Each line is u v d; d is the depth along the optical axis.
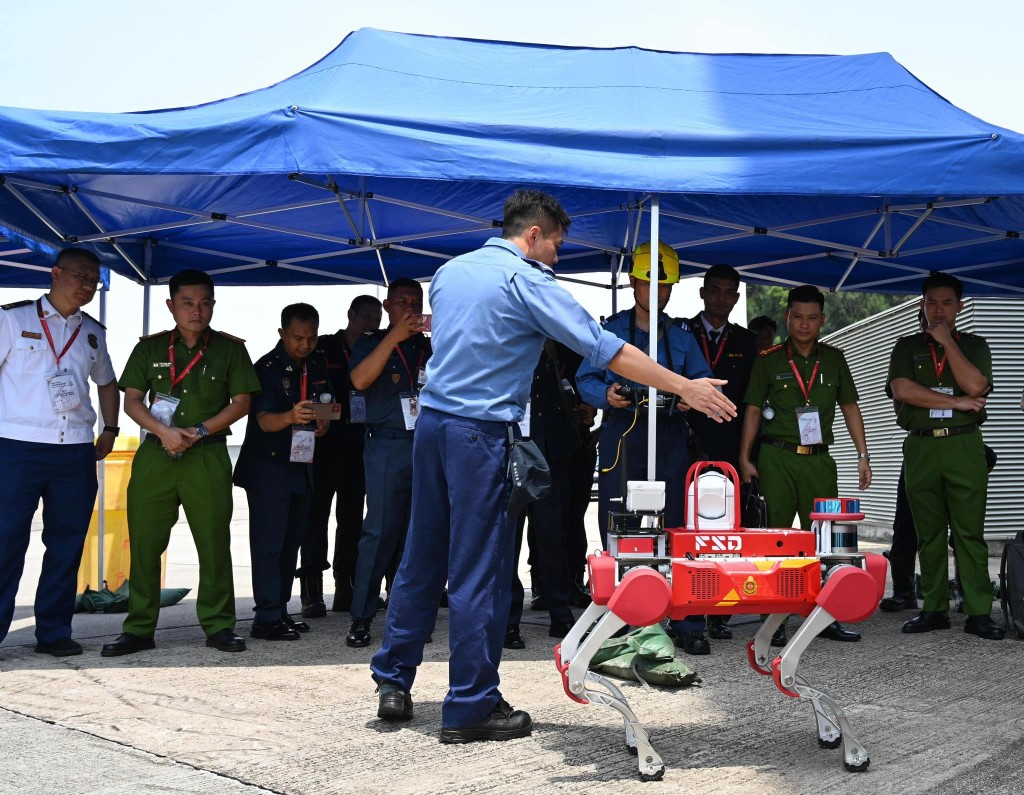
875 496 13.48
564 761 3.26
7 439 5.01
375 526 5.34
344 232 7.24
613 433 5.13
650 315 4.56
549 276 3.56
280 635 5.55
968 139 4.61
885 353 12.97
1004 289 8.24
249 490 5.61
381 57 5.42
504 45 6.00
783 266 8.33
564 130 4.54
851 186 4.55
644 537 3.27
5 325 5.05
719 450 5.99
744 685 4.40
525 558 10.46
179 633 5.80
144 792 2.96
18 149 4.44
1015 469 10.71
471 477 3.41
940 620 5.87
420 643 3.77
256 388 5.40
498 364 3.42
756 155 4.60
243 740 3.51
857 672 4.70
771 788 2.99
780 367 5.77
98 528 7.15
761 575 3.21
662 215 6.70
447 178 4.44
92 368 5.45
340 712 3.91
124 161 4.46
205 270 7.72
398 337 5.09
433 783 3.03
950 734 3.59
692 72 5.69
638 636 4.61
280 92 5.23
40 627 5.15
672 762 3.25
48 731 3.64
